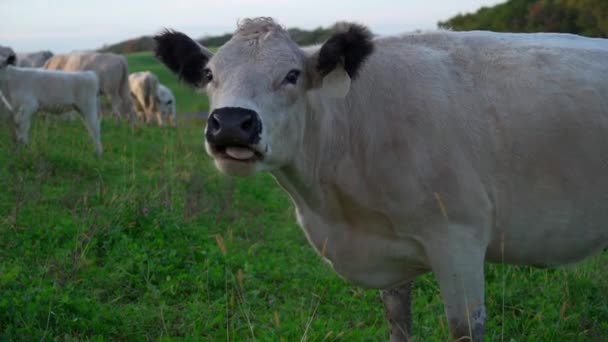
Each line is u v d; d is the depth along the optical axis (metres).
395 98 4.35
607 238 4.68
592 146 4.44
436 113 4.32
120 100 20.25
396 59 4.49
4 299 5.17
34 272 6.08
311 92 4.32
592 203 4.51
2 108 13.24
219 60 4.02
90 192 8.85
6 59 12.45
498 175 4.38
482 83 4.48
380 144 4.30
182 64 4.44
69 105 13.07
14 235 6.95
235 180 10.68
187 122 25.36
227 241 7.33
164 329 5.34
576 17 31.78
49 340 4.89
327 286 6.37
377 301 6.15
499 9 35.28
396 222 4.33
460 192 4.27
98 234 6.90
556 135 4.39
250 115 3.69
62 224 7.16
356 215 4.44
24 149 10.73
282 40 4.10
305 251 7.64
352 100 4.36
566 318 5.52
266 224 8.85
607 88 4.56
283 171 4.39
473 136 4.34
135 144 14.48
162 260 6.61
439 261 4.29
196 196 8.87
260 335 5.17
